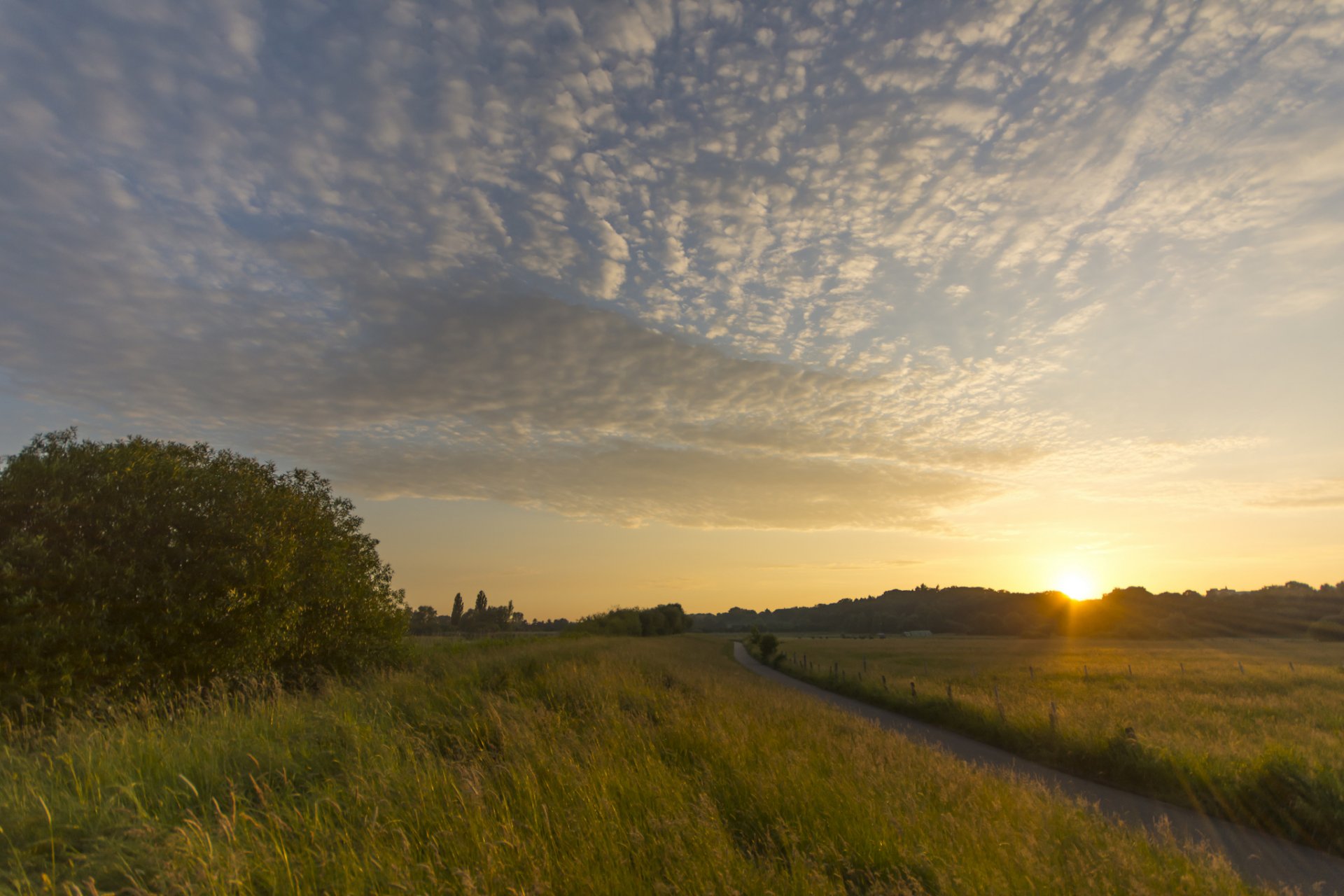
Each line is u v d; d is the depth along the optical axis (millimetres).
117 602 11578
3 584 10477
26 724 8875
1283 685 27953
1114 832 7047
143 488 12531
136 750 6875
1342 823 8531
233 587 12844
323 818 5539
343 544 17375
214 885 4137
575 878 4637
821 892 4688
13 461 11750
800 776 7297
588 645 39844
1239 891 5945
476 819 5375
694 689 15914
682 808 6035
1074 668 40094
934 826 6152
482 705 10836
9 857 4656
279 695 10367
